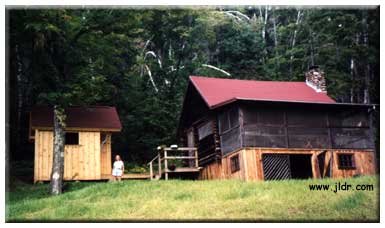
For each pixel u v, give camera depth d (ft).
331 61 147.95
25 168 106.83
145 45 159.84
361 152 95.76
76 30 102.78
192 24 162.09
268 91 103.24
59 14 95.04
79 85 93.35
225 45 171.73
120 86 132.26
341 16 144.46
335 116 96.27
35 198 81.35
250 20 194.70
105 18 103.50
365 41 143.84
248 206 65.67
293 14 191.62
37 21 92.43
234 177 90.27
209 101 94.99
